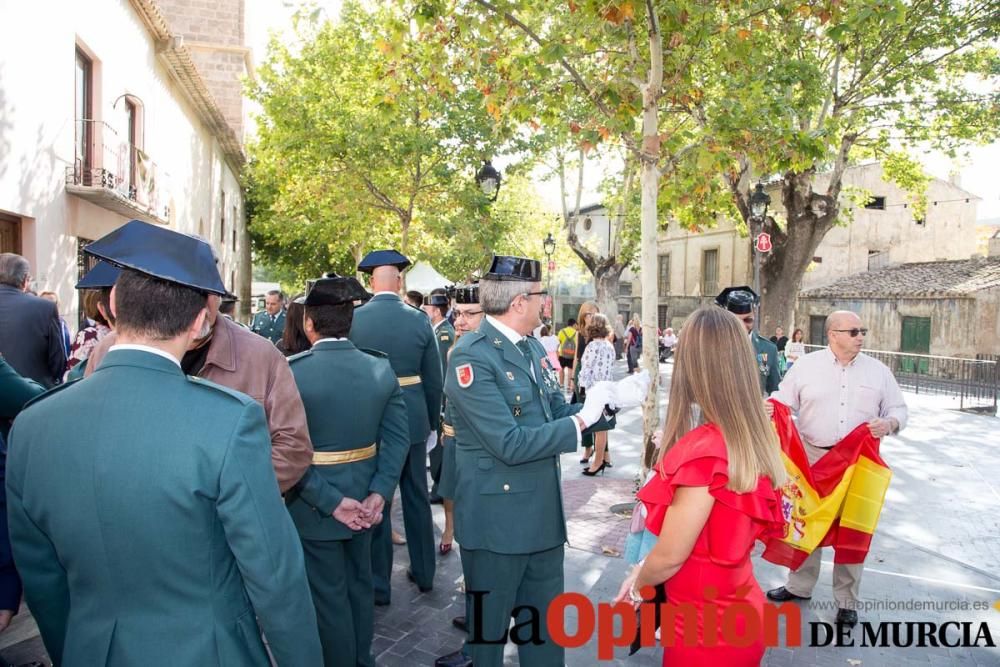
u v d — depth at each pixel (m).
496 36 7.24
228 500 1.67
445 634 4.23
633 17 6.54
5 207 8.93
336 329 3.47
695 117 9.08
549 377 3.58
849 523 4.30
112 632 1.66
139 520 1.62
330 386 3.35
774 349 6.49
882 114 16.77
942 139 17.69
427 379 5.00
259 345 2.86
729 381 2.21
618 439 11.05
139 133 14.13
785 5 6.76
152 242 1.79
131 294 1.73
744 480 2.13
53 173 10.30
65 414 1.70
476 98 14.38
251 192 32.06
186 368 2.79
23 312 5.34
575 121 7.19
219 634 1.69
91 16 11.56
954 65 16.55
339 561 3.32
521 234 34.38
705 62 8.27
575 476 8.41
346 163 16.73
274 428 2.82
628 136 8.24
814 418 4.61
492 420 3.01
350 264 33.78
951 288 24.64
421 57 7.71
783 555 4.28
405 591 4.85
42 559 1.83
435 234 18.11
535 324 3.32
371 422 3.46
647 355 6.61
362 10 17.47
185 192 18.28
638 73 6.87
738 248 32.06
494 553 3.19
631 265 27.44
